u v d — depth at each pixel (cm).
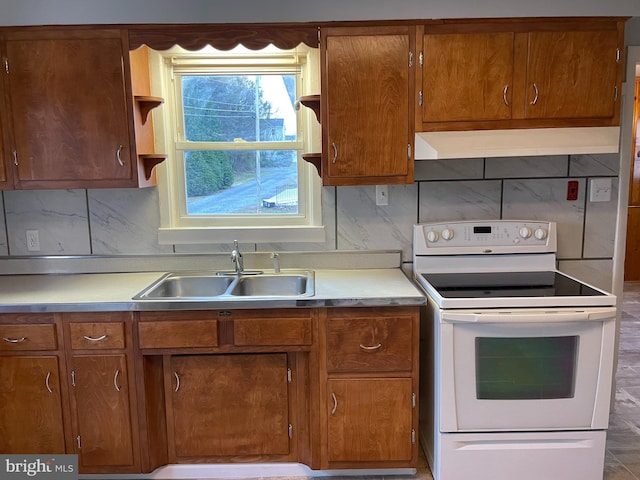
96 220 253
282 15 212
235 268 247
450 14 210
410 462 213
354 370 205
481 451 202
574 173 251
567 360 196
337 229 254
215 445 217
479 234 244
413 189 251
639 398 290
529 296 197
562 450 201
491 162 249
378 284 220
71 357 203
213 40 213
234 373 211
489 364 196
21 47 211
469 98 214
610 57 212
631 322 432
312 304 198
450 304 193
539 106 214
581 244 257
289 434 217
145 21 212
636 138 536
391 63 212
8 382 204
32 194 250
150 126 244
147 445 210
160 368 212
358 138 218
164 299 200
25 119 216
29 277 248
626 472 221
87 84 213
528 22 210
